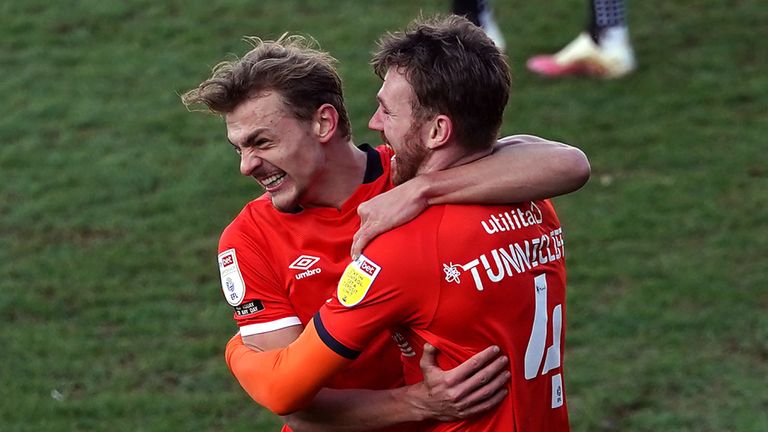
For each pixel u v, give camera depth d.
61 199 26.42
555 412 9.98
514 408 9.39
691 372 19.55
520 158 9.42
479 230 9.13
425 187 9.09
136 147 28.92
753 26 33.34
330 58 10.04
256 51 9.76
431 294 8.96
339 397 9.77
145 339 21.11
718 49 32.12
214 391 19.55
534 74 31.44
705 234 24.02
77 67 33.34
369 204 9.13
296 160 9.66
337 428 9.81
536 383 9.63
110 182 27.19
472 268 9.01
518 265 9.32
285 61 9.55
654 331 20.78
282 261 10.00
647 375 19.52
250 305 10.05
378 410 9.57
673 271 22.69
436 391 9.18
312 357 9.12
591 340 20.62
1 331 21.41
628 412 18.61
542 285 9.61
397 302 8.96
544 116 29.27
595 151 27.61
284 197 9.84
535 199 9.45
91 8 36.81
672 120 28.88
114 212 25.88
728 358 19.95
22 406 18.92
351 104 30.05
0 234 25.08
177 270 23.52
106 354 20.66
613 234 24.16
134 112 30.69
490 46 9.29
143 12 36.56
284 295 10.09
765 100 29.47
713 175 26.30
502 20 34.66
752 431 17.77
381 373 10.16
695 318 21.09
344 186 10.01
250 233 10.12
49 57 33.94
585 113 29.36
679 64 31.50
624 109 29.47
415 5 36.09
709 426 18.08
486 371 9.14
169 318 21.81
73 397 19.34
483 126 9.27
